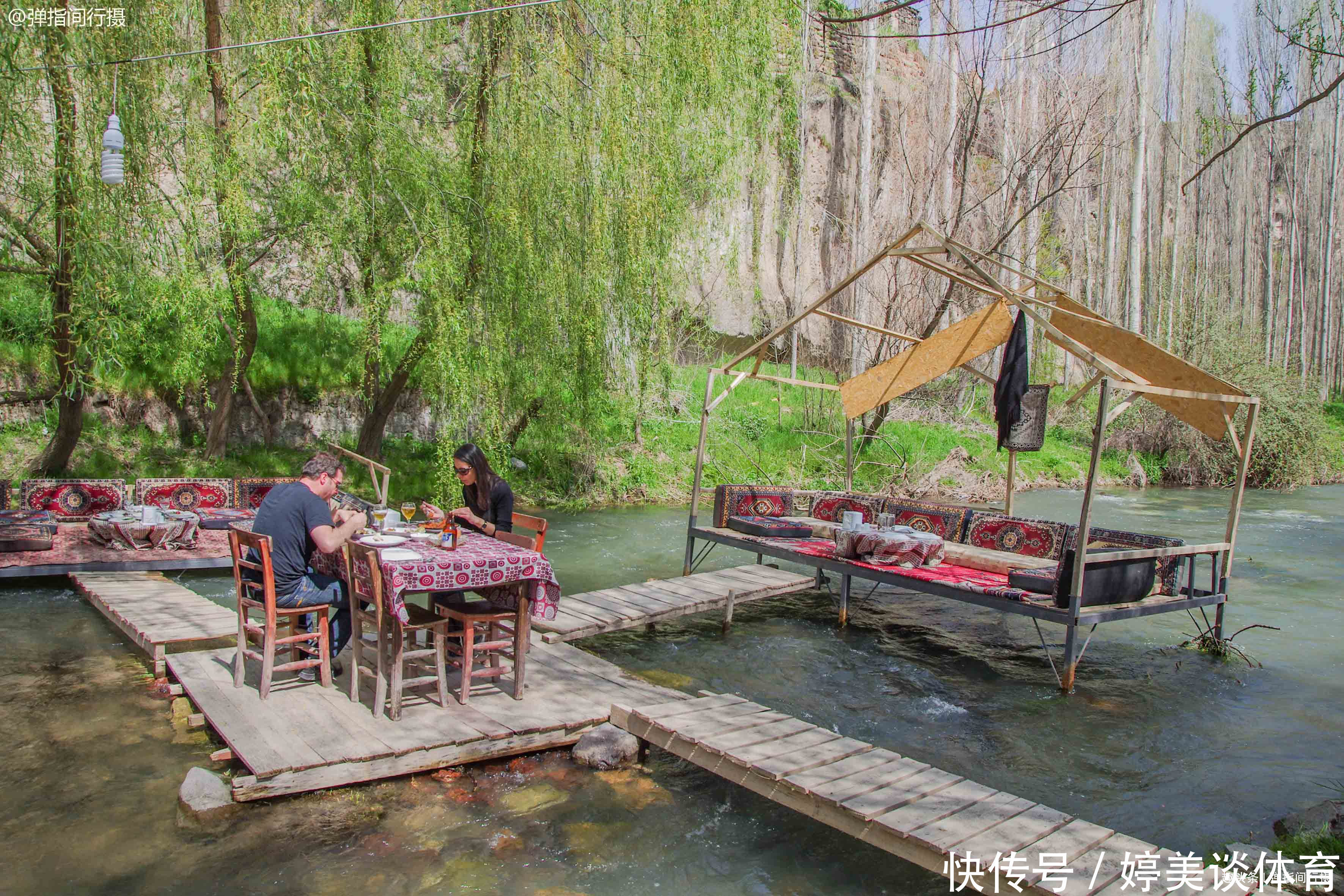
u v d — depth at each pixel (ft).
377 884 11.83
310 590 17.57
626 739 16.61
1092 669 24.58
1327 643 27.76
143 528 28.99
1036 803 13.94
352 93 32.17
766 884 12.53
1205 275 99.35
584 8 35.60
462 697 17.54
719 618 29.12
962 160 66.13
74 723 16.96
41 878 11.60
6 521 30.04
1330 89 12.90
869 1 65.77
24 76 26.76
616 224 37.91
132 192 29.78
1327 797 16.47
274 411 45.80
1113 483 71.10
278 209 36.22
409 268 35.04
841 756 15.57
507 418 42.42
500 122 35.55
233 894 11.44
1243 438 26.02
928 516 32.17
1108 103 82.48
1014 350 27.91
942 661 24.94
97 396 41.11
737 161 43.62
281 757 14.37
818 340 77.20
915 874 13.01
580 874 12.45
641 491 53.01
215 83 32.12
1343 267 130.21
